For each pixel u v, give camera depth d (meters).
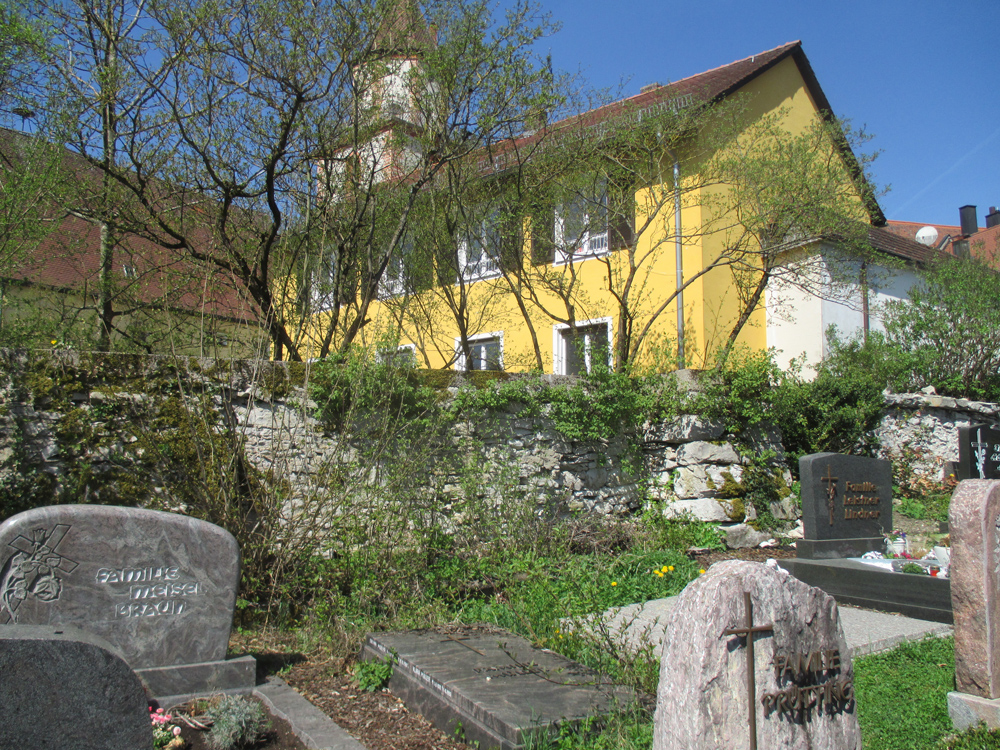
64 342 8.19
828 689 3.17
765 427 11.41
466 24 9.67
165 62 8.73
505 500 8.30
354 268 10.66
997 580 4.46
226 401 6.92
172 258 9.80
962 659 4.49
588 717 3.85
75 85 8.60
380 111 10.19
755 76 14.25
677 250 13.05
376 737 4.09
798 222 11.27
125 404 6.68
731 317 13.92
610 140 11.35
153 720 4.01
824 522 8.51
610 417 10.13
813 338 15.70
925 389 15.42
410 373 8.21
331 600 6.20
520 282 12.26
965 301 16.19
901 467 13.77
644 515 9.93
